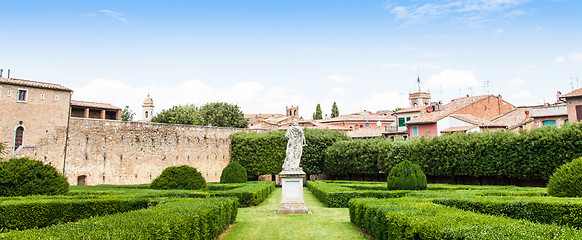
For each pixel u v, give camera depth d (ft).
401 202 45.29
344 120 267.59
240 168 115.34
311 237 43.75
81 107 167.32
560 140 98.32
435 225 27.37
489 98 197.77
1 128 111.24
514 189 79.15
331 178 170.09
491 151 112.47
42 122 119.75
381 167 142.31
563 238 22.53
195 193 69.36
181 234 29.89
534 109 148.77
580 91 132.36
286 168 63.87
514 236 22.95
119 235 23.54
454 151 120.26
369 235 44.45
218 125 243.60
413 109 213.66
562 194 53.42
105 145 133.49
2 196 55.42
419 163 128.98
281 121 285.43
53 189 59.52
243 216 59.93
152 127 145.89
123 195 62.49
